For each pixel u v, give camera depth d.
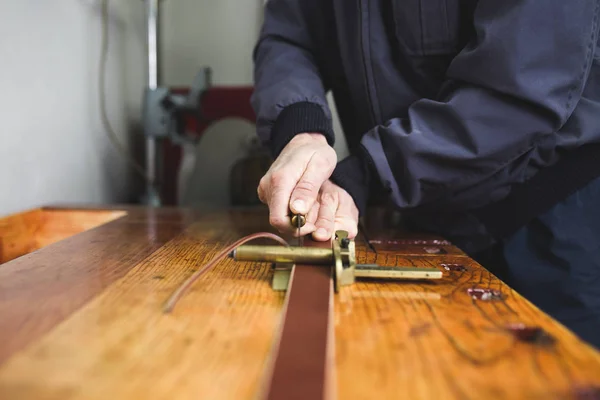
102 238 0.70
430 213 0.79
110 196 1.39
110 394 0.27
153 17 1.34
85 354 0.32
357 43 0.77
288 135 0.70
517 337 0.35
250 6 1.64
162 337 0.35
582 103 0.64
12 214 0.87
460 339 0.35
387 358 0.32
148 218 0.90
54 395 0.27
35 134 1.02
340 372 0.30
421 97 0.75
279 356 0.30
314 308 0.38
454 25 0.67
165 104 1.32
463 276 0.52
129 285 0.47
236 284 0.48
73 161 1.19
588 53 0.56
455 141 0.61
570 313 0.71
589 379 0.29
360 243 0.72
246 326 0.37
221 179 1.27
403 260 0.60
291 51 0.86
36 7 1.01
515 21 0.55
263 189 0.61
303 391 0.26
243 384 0.28
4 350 0.32
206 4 1.65
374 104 0.79
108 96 1.38
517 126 0.59
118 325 0.37
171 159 1.56
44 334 0.35
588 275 0.70
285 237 0.72
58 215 0.95
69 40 1.15
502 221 0.75
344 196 0.68
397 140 0.64
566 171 0.69
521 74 0.56
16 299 0.42
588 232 0.70
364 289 0.47
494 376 0.29
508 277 0.75
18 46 0.95
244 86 1.58
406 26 0.70
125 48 1.48
